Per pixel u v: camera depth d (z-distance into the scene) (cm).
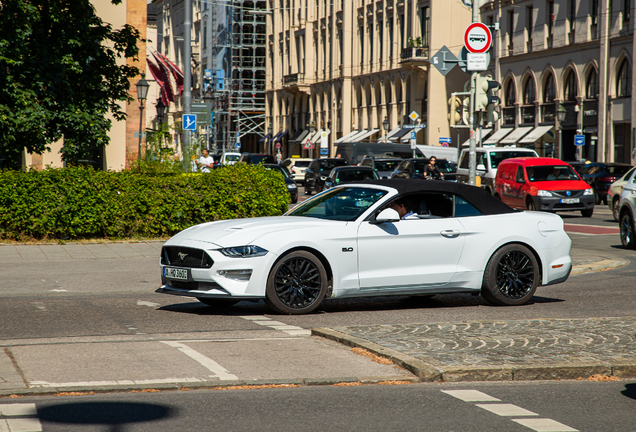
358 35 8744
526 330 1016
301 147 10100
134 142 4828
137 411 684
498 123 7075
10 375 789
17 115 2427
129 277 1642
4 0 2389
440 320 1155
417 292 1237
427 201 1262
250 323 1123
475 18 1822
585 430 648
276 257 1156
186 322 1133
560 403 730
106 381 773
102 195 2177
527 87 6719
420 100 7656
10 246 2055
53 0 2541
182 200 2255
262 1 11306
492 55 7106
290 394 746
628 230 2244
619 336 979
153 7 10994
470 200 1290
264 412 684
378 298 1396
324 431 632
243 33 11225
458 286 1259
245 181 2331
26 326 1091
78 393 744
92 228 2178
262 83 11462
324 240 1180
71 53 2620
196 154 2884
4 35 2381
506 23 6912
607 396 758
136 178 2231
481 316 1195
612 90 5691
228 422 654
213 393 749
